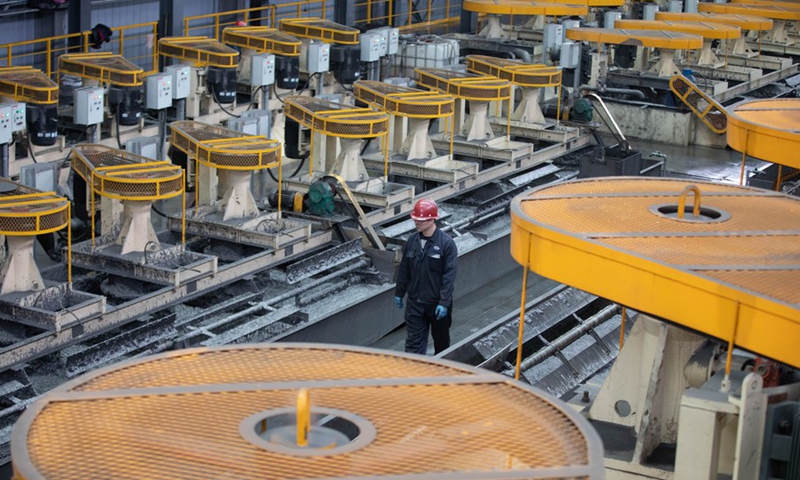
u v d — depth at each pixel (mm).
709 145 19641
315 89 17531
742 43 24109
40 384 9156
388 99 14141
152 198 10477
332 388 4492
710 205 7562
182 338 9758
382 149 15023
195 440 4008
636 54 21156
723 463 6523
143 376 4586
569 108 17016
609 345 10383
